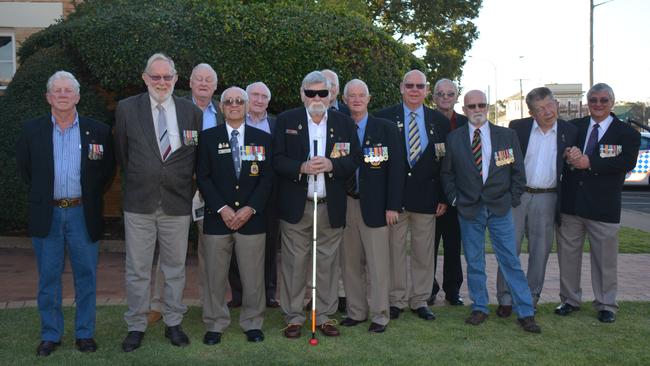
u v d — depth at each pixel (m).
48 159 4.37
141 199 4.52
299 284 4.92
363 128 5.15
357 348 4.59
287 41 8.10
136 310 4.57
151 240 4.59
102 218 4.62
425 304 5.53
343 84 8.11
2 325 5.03
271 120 5.82
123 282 6.64
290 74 8.20
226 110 4.71
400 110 5.57
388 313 5.05
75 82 4.36
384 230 4.99
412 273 5.54
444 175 5.36
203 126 5.40
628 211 14.70
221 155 4.71
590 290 6.48
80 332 4.52
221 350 4.53
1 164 8.11
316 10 8.64
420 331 5.02
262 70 8.20
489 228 5.28
